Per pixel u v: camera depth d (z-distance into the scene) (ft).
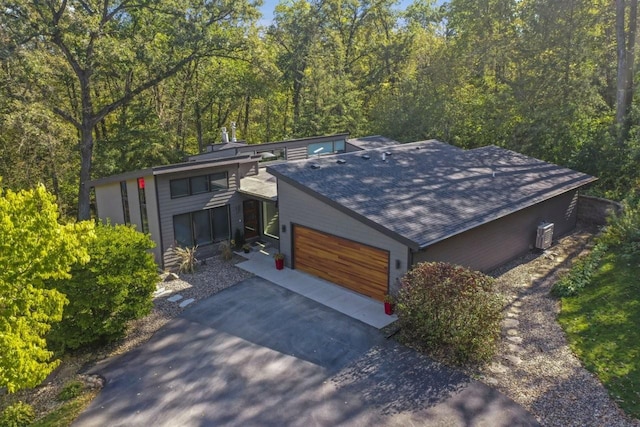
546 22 80.33
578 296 39.34
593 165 67.46
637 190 64.34
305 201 47.44
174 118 111.24
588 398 26.30
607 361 29.55
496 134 90.02
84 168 85.20
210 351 34.37
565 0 77.87
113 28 81.51
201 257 56.24
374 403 27.40
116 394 29.68
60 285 32.48
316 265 48.08
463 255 43.75
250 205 61.41
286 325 37.86
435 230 39.06
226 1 81.82
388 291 40.83
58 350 33.78
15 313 22.45
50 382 31.76
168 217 52.60
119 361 33.71
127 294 35.17
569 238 58.44
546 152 78.64
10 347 21.09
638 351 30.01
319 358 32.73
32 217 21.62
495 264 48.37
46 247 21.77
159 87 107.55
